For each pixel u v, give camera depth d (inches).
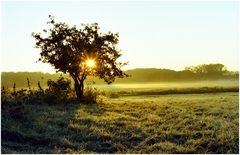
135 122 944.3
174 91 2736.2
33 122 834.2
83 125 862.5
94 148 696.4
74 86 1617.9
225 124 880.9
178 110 1211.9
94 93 1594.5
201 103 1518.2
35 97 1242.0
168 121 965.8
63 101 1371.8
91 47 1601.9
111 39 1643.7
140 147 703.7
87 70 1594.5
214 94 2402.8
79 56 1588.3
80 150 669.9
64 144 699.4
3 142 674.8
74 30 1626.5
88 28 1632.6
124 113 1161.4
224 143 700.0
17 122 817.5
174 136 784.9
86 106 1323.8
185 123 920.3
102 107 1322.6
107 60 1643.7
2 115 827.4
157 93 2628.0
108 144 719.1
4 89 1119.6
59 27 1619.1
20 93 1177.4
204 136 764.6
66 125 865.5
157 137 770.8
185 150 668.7
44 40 1610.5
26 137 716.0
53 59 1577.3
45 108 1088.2
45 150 653.9
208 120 953.5
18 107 902.4
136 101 1696.6
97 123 911.0
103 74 1649.9
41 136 733.3
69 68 1573.6
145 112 1177.4
